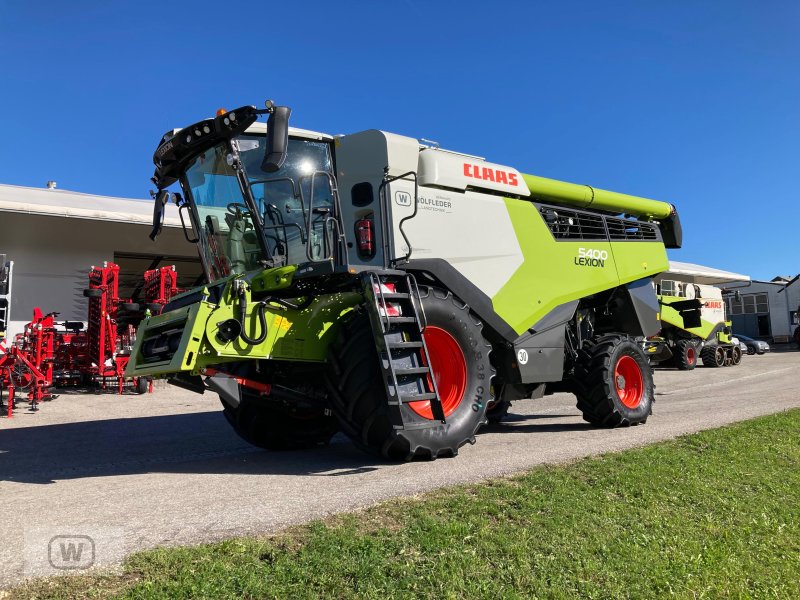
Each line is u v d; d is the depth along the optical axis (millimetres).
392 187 5785
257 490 4262
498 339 6461
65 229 15852
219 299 4844
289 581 2629
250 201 5250
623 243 8297
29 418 9203
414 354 5031
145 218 15453
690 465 4949
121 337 13055
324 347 5445
